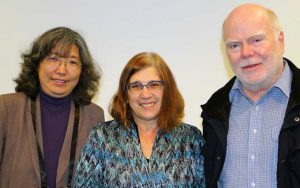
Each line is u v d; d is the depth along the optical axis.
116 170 1.61
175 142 1.69
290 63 1.63
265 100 1.61
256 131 1.58
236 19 1.53
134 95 1.67
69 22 2.48
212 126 1.66
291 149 1.42
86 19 2.47
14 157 1.72
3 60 2.50
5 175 1.72
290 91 1.54
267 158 1.52
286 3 2.26
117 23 2.45
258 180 1.52
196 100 2.38
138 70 1.67
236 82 1.71
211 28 2.35
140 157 1.63
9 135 1.75
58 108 1.89
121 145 1.65
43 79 1.83
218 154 1.63
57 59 1.80
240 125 1.64
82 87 1.98
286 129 1.45
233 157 1.61
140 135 1.73
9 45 2.50
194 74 2.38
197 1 2.36
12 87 2.51
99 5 2.46
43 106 1.87
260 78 1.52
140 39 2.43
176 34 2.39
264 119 1.58
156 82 1.67
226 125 1.64
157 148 1.66
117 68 2.46
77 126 1.89
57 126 1.86
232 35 1.54
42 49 1.79
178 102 1.75
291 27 2.26
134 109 1.70
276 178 1.47
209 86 2.36
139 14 2.43
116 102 1.74
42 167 1.74
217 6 2.33
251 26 1.49
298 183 1.40
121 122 1.71
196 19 2.37
